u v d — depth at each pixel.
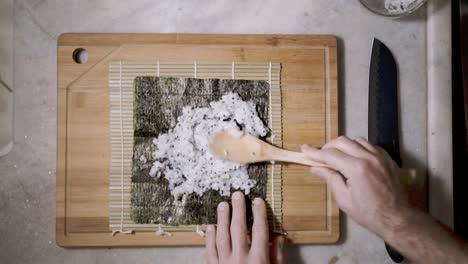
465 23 0.67
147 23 0.68
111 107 0.65
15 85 0.67
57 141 0.64
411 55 0.70
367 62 0.69
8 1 0.68
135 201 0.65
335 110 0.66
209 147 0.64
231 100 0.65
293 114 0.66
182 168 0.64
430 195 0.68
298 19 0.69
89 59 0.65
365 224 0.56
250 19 0.69
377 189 0.54
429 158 0.69
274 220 0.65
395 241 0.54
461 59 0.67
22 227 0.66
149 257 0.67
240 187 0.65
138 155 0.64
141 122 0.65
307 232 0.66
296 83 0.66
